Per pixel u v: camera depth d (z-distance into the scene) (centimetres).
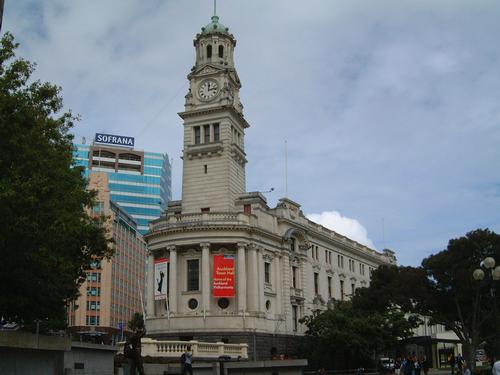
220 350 6259
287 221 8831
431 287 6366
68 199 3778
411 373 5428
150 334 7644
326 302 9688
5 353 2419
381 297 7650
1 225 3080
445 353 9881
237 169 8869
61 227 3353
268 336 7756
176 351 5806
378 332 7294
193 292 7675
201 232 7700
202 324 7438
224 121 8688
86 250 4725
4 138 3125
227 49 9219
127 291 17388
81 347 3566
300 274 9025
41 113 3681
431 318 7194
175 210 9238
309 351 7888
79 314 15075
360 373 6769
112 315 15725
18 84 3438
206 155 8681
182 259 7875
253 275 7812
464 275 5806
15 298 3841
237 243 7738
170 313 7619
